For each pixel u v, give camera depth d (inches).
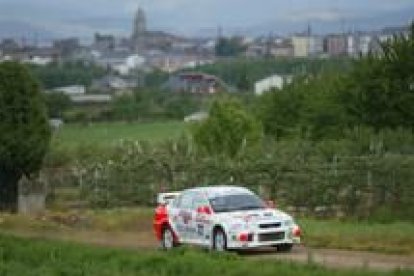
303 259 1056.2
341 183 1635.1
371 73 2469.2
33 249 1099.3
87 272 891.4
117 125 6540.4
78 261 984.3
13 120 2073.1
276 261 920.9
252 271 827.4
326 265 922.1
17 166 2068.2
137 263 936.3
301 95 3243.1
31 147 2065.7
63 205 2065.7
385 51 2475.4
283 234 1144.2
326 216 1643.7
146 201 2028.8
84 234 1578.5
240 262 911.0
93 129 6033.5
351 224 1475.1
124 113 7160.4
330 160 1771.7
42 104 2122.3
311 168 1689.2
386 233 1280.8
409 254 1117.7
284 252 1157.7
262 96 3558.1
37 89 2122.3
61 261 991.6
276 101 3299.7
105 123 6840.6
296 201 1700.3
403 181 1557.6
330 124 2571.4
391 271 829.2
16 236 1337.4
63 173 2146.9
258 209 1173.1
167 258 954.7
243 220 1136.2
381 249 1168.2
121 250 1083.9
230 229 1131.9
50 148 2333.9
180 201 1245.1
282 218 1152.2
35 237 1392.7
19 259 1039.6
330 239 1256.2
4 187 2086.6
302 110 2987.2
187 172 1966.0
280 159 1791.3
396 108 2436.0
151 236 1517.0
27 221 1749.5
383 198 1582.2
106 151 2448.3
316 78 3321.9
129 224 1692.9
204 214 1179.9
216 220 1153.4
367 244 1211.2
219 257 978.1
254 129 3004.4
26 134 2073.1
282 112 3277.6
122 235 1547.7
